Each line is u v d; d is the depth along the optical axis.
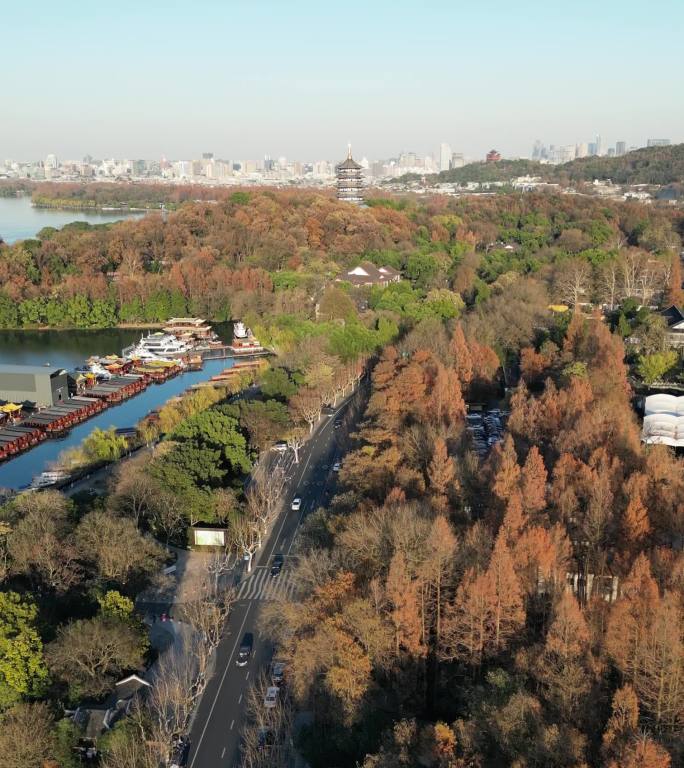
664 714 90.25
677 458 176.25
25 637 113.12
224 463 190.88
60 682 114.25
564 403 184.75
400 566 109.19
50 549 135.62
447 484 151.12
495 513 135.62
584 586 126.44
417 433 172.75
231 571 155.12
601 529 131.00
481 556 115.50
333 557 127.38
